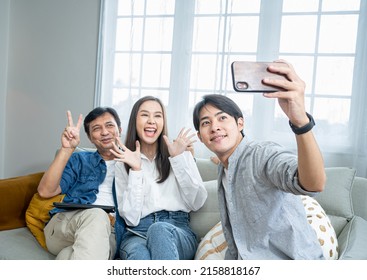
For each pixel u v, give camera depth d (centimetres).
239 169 124
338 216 182
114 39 273
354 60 225
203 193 180
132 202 169
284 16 238
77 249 145
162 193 182
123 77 271
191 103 254
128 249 157
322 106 231
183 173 175
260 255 122
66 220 167
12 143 309
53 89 295
